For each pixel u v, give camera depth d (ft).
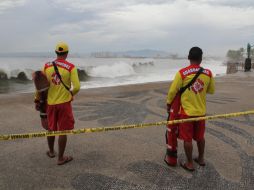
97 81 68.90
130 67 106.42
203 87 14.23
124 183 13.73
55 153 17.11
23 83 58.95
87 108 29.32
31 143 18.83
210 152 17.56
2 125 22.80
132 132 21.30
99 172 14.80
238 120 24.63
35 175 14.44
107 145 18.58
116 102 32.68
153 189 13.24
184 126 14.40
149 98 35.58
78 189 13.17
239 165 15.85
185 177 14.38
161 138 20.10
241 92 40.96
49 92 14.96
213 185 13.67
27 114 26.43
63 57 15.03
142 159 16.44
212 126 22.80
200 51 14.07
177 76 14.06
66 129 15.05
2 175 14.40
